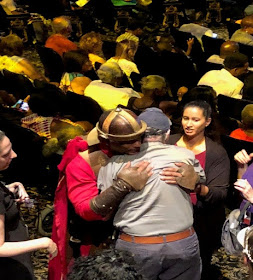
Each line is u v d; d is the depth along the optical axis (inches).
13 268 116.4
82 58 237.3
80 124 195.9
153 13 434.0
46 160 190.4
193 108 132.5
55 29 307.7
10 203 114.8
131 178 110.0
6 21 387.2
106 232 131.0
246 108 172.4
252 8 398.3
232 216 125.6
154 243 112.0
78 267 75.6
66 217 130.5
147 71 301.4
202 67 285.7
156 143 114.5
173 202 111.8
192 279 117.7
